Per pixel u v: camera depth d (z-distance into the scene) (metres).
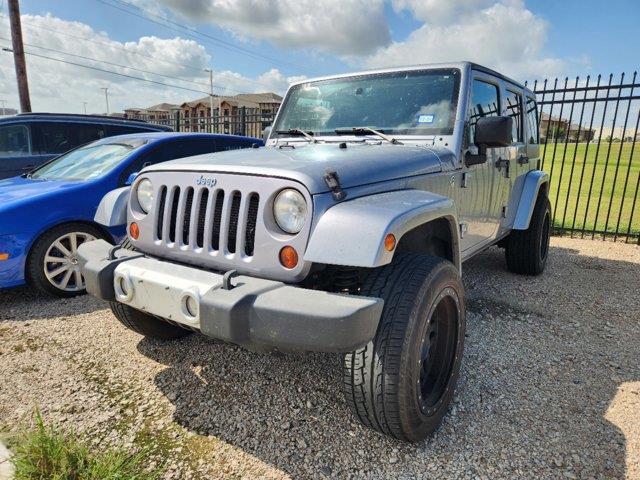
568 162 20.00
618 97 7.07
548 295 4.51
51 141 7.19
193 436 2.33
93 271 2.38
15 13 14.79
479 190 3.50
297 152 2.60
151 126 8.21
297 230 1.98
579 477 2.05
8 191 4.49
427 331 2.23
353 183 2.16
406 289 2.05
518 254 5.00
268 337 1.82
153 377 2.88
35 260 4.11
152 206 2.46
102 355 3.17
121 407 2.57
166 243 2.39
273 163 2.16
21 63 15.08
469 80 3.22
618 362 3.13
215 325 1.87
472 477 2.06
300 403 2.60
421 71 3.38
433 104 3.21
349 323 1.73
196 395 2.68
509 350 3.28
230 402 2.61
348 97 3.53
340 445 2.26
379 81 3.48
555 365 3.08
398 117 3.28
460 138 3.07
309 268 1.97
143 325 3.11
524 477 2.06
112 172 4.65
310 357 3.13
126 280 2.29
